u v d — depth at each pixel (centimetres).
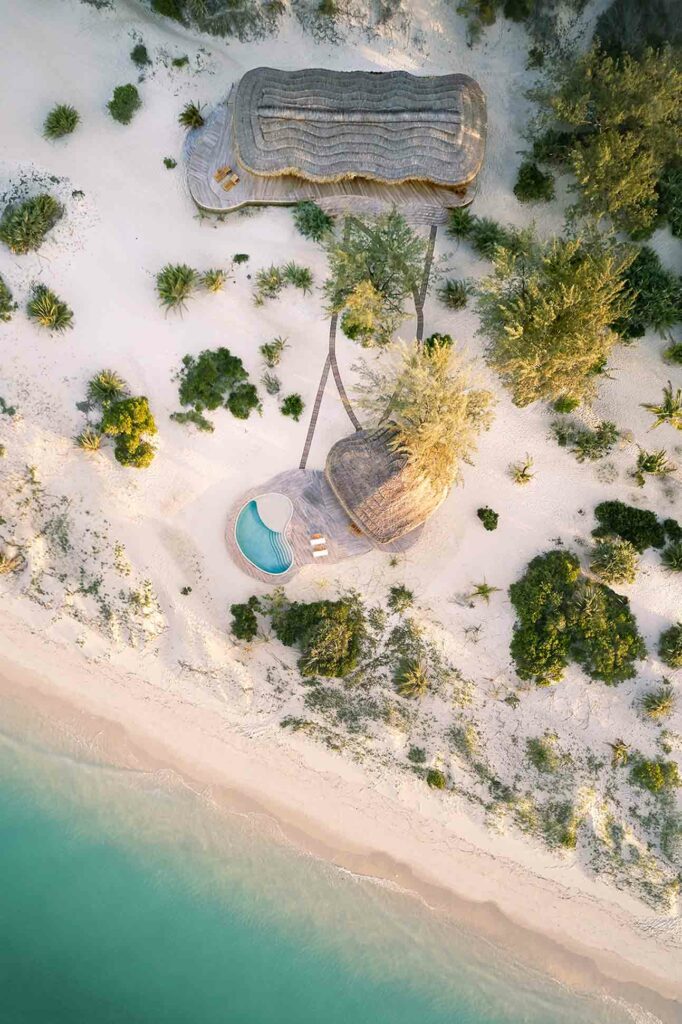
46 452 3497
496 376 3484
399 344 3109
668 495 3472
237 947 3488
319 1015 3472
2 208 3441
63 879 3497
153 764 3528
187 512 3491
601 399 3488
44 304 3344
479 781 3497
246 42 3478
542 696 3484
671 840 3462
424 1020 3472
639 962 3494
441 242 3462
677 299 3341
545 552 3488
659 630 3478
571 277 3025
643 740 3484
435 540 3488
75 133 3469
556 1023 3488
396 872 3522
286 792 3525
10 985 3469
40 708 3544
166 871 3503
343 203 3403
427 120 3152
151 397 3472
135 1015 3472
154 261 3456
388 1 3353
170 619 3500
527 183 3362
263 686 3491
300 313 3453
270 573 3469
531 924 3512
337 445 3316
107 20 3488
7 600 3516
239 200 3388
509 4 3306
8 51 3488
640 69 2994
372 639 3494
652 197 3136
